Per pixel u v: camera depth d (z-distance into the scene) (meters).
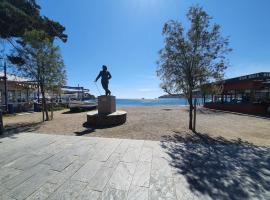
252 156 5.70
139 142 7.24
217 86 9.78
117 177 4.23
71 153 5.90
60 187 3.78
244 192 3.63
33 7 13.51
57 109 26.11
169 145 6.85
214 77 9.27
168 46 9.62
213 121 13.58
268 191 3.68
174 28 9.49
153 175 4.35
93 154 5.80
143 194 3.53
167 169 4.70
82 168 4.73
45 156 5.62
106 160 5.29
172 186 3.85
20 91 26.38
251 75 19.03
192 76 9.52
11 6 11.27
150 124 11.85
